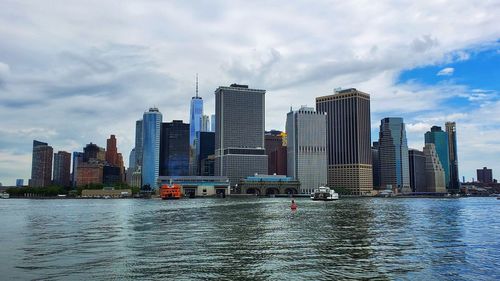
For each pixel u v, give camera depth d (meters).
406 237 85.81
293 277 49.66
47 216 159.62
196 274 51.16
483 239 83.44
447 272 52.44
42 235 91.69
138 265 56.31
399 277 49.81
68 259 60.94
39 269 54.28
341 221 126.12
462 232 96.75
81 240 82.25
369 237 85.38
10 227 111.94
